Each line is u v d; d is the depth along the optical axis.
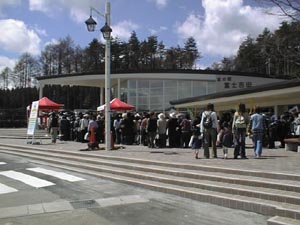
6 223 8.32
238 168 11.40
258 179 10.20
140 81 46.41
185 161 13.70
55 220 8.49
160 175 12.48
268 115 25.20
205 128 14.73
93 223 8.23
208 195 9.86
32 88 95.25
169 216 8.72
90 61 96.88
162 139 20.80
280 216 8.13
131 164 14.41
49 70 96.62
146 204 9.83
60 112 38.34
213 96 36.91
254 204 8.82
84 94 96.56
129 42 98.69
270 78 45.47
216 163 12.84
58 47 97.06
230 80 45.06
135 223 8.21
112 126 24.30
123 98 48.44
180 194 10.62
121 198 10.49
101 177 13.67
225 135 14.44
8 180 13.59
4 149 24.03
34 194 11.27
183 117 21.64
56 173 14.94
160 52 99.94
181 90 45.28
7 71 97.88
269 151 17.09
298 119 19.73
